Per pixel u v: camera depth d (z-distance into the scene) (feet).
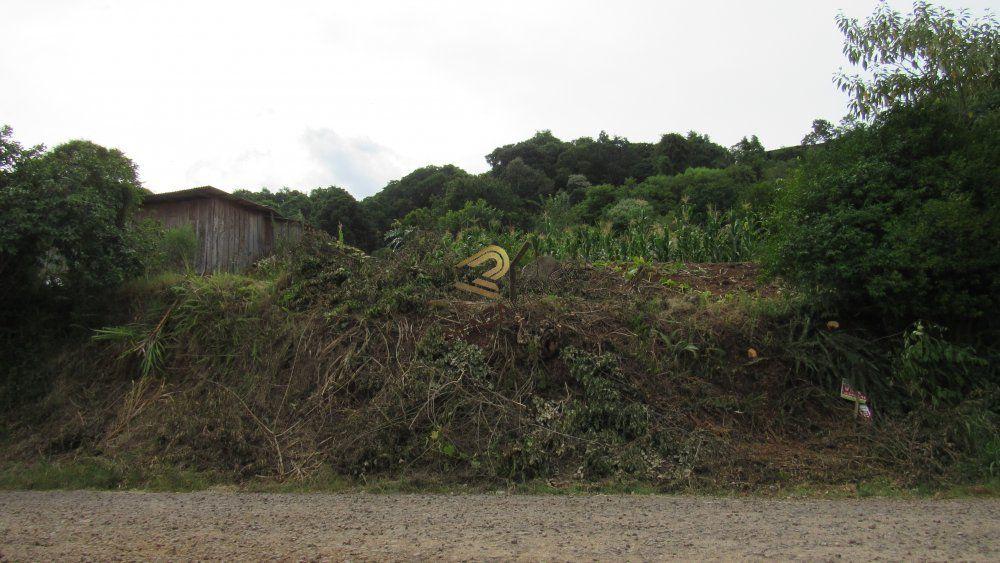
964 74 30.66
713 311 28.27
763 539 13.80
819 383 25.75
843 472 21.52
